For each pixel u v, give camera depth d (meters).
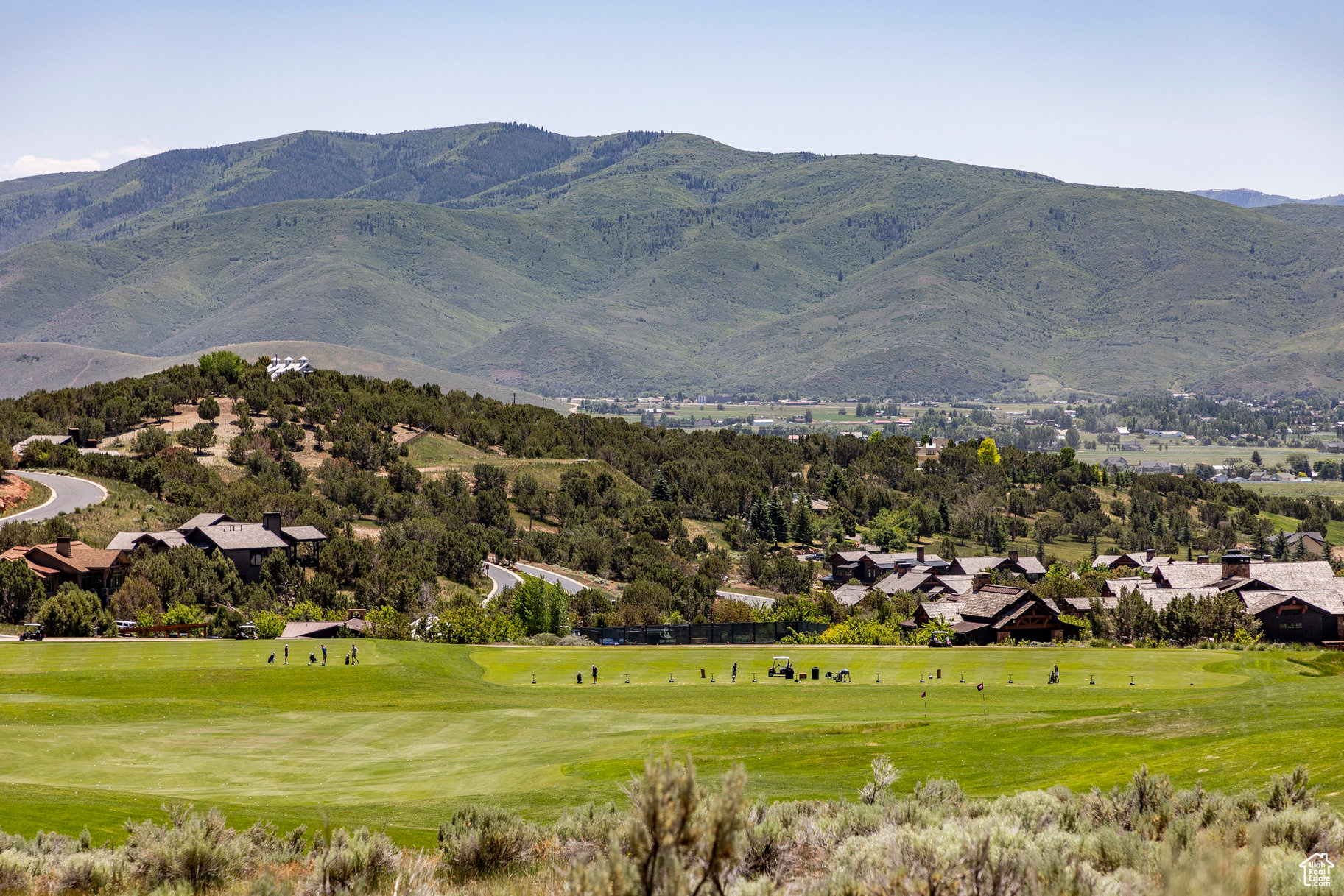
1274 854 13.39
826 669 67.88
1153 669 63.53
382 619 91.75
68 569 96.31
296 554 118.31
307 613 95.00
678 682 63.59
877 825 17.33
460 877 18.11
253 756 40.06
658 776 9.31
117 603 90.88
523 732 45.09
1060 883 11.34
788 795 28.34
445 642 86.81
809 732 39.91
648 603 112.25
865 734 38.72
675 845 9.17
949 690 56.66
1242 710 35.41
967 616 95.06
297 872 18.00
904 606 110.94
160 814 26.98
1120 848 14.22
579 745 40.97
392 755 40.41
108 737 42.94
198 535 112.81
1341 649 89.25
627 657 74.88
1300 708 35.12
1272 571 105.31
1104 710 40.41
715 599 130.38
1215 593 95.56
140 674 60.59
